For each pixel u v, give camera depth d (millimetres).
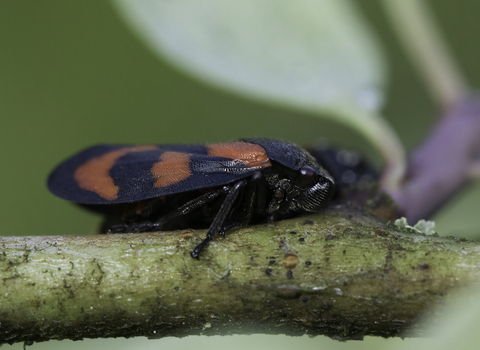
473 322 51
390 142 62
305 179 60
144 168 61
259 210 61
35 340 57
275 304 57
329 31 64
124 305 57
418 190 62
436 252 57
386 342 57
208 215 61
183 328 57
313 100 63
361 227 58
